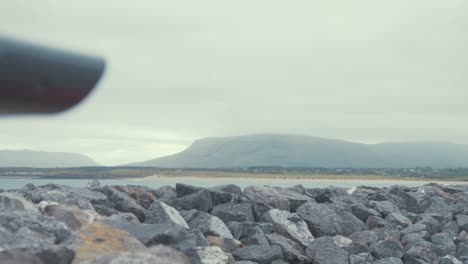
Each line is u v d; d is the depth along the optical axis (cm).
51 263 533
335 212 1429
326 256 1166
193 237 732
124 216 1059
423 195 1789
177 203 1293
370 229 1457
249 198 1383
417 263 1249
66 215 805
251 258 1077
